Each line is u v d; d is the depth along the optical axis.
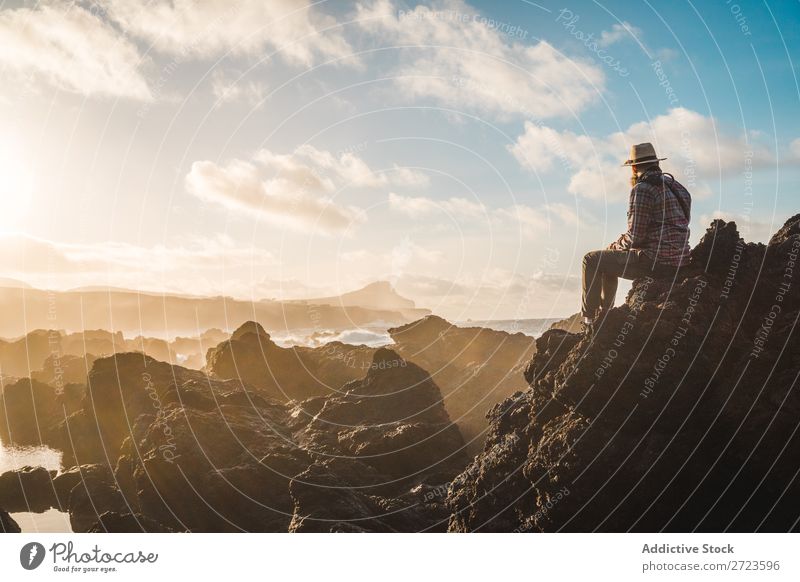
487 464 11.73
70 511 15.62
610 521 9.89
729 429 9.80
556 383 10.64
